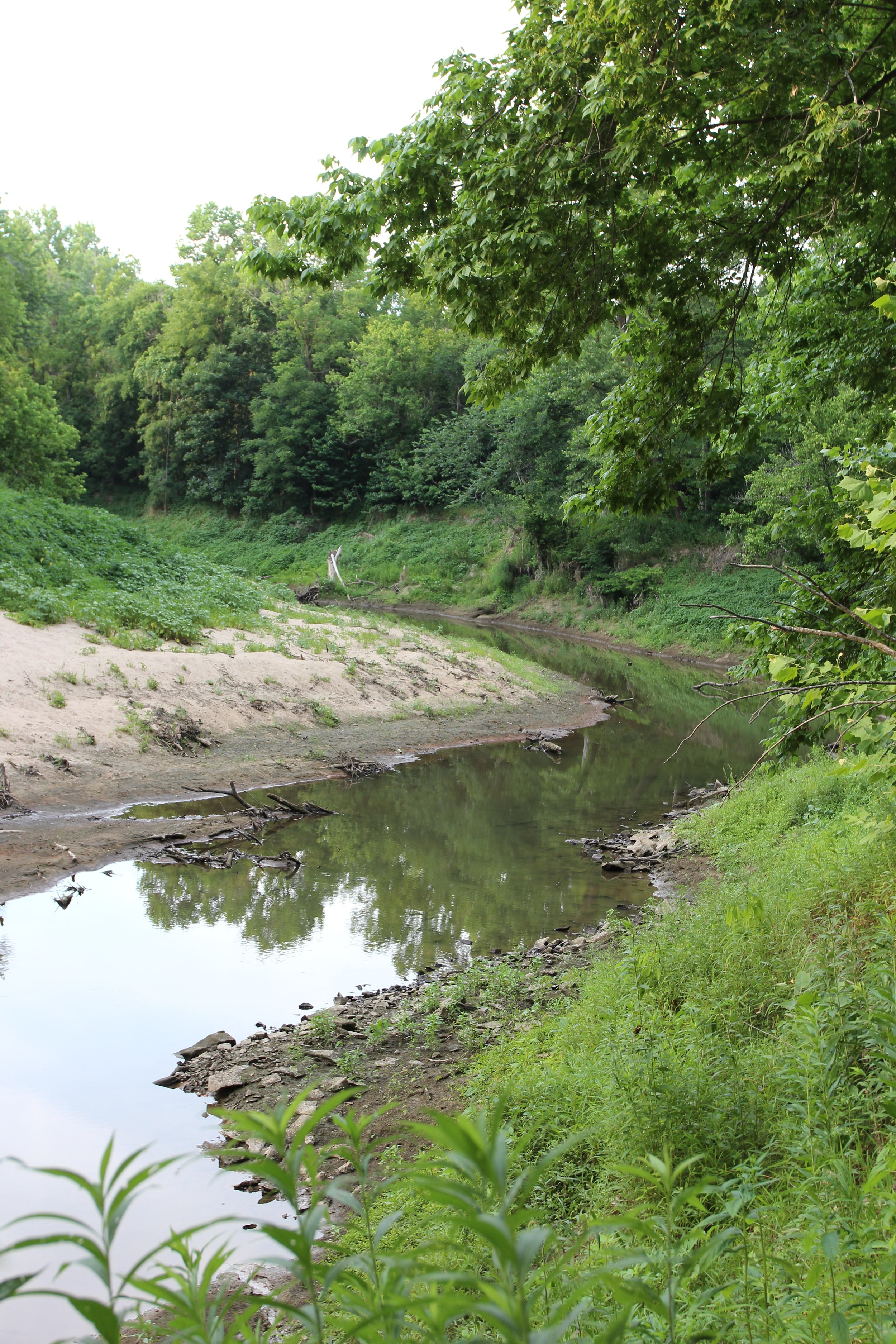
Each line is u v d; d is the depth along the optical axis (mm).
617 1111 4801
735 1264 3193
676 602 46406
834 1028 4320
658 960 7375
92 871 12562
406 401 68125
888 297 4039
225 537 71312
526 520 52688
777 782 15211
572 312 8508
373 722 22641
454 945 10820
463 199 7980
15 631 19422
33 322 74625
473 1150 1235
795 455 34781
